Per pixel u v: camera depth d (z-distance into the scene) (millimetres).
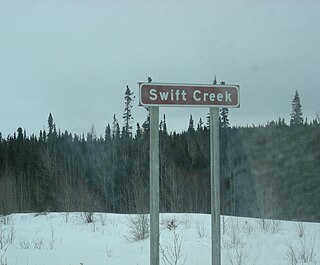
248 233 11727
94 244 13328
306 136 29719
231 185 31453
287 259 8859
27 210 38406
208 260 9484
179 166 36750
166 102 5164
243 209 27906
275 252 9516
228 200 31250
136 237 13500
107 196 39875
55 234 16312
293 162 28594
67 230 17250
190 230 13609
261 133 31562
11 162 49156
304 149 29219
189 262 9281
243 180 30359
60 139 53000
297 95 31516
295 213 25000
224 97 5359
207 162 38812
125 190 38344
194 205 30859
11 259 10086
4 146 51844
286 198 25750
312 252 9094
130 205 28141
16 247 12672
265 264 8453
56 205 35719
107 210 38094
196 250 10734
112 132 49219
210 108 5402
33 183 42094
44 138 54125
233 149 33844
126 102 44250
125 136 44188
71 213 22219
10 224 20125
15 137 54250
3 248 12328
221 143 35000
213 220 5336
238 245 10164
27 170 47344
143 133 40188
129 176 39125
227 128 35438
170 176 29969
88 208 21906
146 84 5125
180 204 28828
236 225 12758
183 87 5230
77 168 44156
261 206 17156
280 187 26609
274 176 27828
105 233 15672
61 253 11242
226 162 33875
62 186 31953
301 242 10320
